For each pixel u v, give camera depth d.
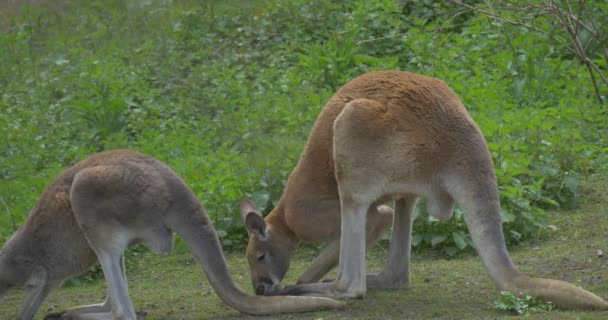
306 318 8.84
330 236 9.75
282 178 12.51
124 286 8.65
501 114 13.57
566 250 10.95
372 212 9.77
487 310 8.81
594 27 14.80
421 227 11.55
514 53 15.75
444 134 8.95
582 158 12.90
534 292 8.45
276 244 9.94
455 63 15.65
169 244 8.89
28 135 15.01
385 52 17.30
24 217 11.84
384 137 8.97
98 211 8.62
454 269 10.65
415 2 18.69
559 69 15.36
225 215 12.21
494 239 8.70
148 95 16.42
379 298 9.45
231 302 8.97
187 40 18.88
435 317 8.71
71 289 11.02
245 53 18.08
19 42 19.45
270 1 19.45
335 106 9.49
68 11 20.80
